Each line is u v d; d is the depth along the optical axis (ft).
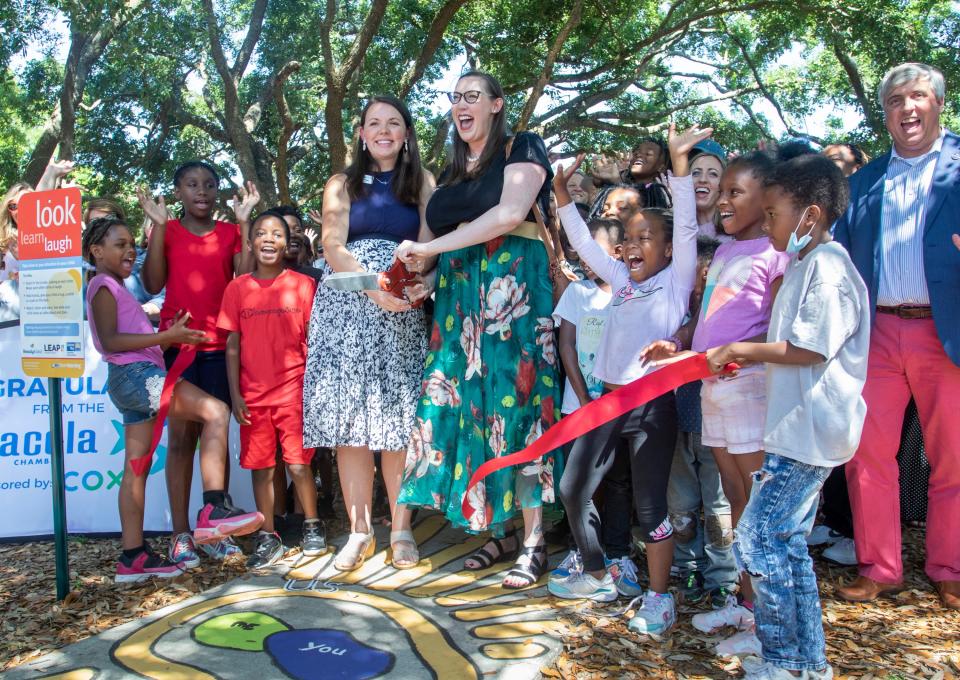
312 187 65.67
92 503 16.57
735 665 10.37
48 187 18.10
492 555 14.03
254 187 16.40
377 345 13.93
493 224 12.56
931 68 12.49
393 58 53.72
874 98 51.39
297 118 59.16
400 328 14.15
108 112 59.72
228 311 14.85
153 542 15.98
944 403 12.30
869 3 46.55
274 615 11.85
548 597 12.50
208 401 14.01
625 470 13.05
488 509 13.19
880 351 12.67
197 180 15.78
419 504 13.48
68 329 12.44
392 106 14.05
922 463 14.98
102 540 16.42
